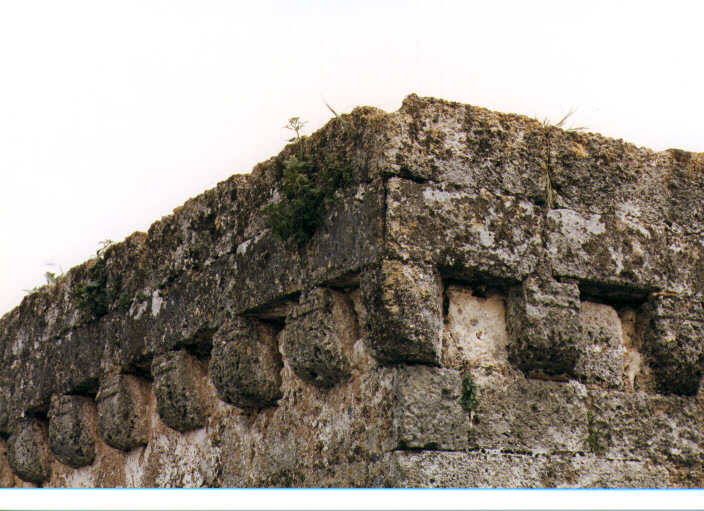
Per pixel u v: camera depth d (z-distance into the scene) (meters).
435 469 8.89
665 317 10.23
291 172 10.00
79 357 13.66
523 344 9.48
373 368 9.38
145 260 12.75
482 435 9.20
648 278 10.17
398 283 8.99
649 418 10.03
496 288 9.65
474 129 9.66
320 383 9.97
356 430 9.45
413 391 8.97
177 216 12.29
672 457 10.01
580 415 9.66
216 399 11.65
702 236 10.62
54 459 14.91
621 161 10.37
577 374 9.85
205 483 11.52
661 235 10.37
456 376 9.19
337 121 9.92
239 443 11.10
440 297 9.30
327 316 9.65
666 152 10.68
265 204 10.78
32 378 14.80
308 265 9.91
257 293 10.58
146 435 12.71
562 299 9.70
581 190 10.09
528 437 9.37
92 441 13.73
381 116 9.40
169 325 12.02
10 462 15.23
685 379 10.22
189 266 11.94
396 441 8.88
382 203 9.20
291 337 9.97
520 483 9.19
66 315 14.10
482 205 9.51
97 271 13.48
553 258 9.75
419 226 9.20
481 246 9.40
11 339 15.63
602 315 10.21
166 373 11.88
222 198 11.57
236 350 10.77
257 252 10.72
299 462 10.16
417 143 9.38
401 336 8.94
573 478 9.46
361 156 9.52
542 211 9.80
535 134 9.96
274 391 10.70
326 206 9.80
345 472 9.49
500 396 9.37
